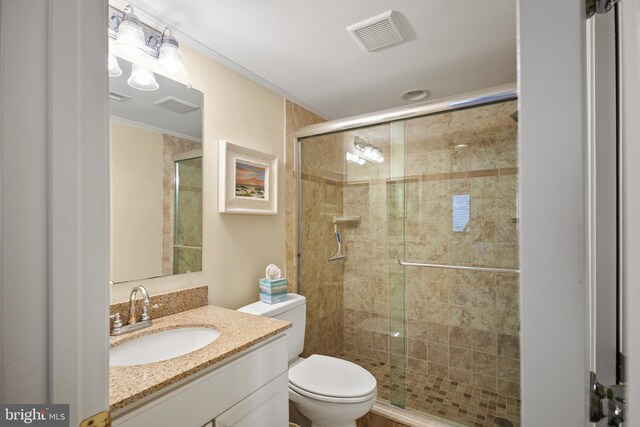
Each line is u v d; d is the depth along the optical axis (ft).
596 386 1.14
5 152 1.26
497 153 6.40
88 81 1.55
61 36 1.43
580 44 1.08
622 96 0.93
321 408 4.82
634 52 0.79
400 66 6.01
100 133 1.60
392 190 7.53
